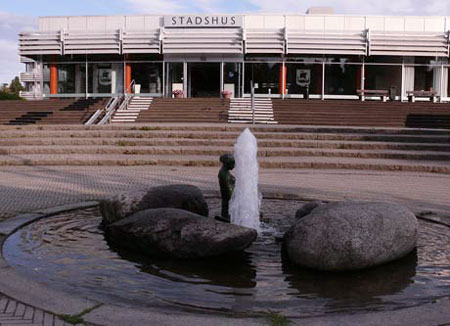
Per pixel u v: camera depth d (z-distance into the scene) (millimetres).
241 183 7352
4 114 26719
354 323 3871
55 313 3975
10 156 15531
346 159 15688
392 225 5586
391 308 4477
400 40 33281
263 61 34344
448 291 4914
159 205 7043
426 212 8359
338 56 34375
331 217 5516
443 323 3867
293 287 4988
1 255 5613
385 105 26984
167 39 33438
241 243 5742
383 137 17969
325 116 25172
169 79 34812
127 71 34906
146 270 5457
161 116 25406
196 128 18938
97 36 33969
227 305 4523
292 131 18969
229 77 34562
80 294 4707
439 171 14195
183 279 5199
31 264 5566
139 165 14922
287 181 12203
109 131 18344
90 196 9773
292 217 7871
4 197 9516
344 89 34656
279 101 27969
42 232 6934
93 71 35406
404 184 11977
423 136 18000
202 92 34875
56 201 9203
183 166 14836
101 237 6734
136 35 33625
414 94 31047
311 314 4320
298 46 33219
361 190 10961
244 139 7383
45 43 34375
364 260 5355
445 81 34656
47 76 35906
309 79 34594
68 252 6051
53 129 18891
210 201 9156
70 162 14938
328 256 5316
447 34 33312
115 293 4770
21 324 3762
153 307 4426
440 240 6691
